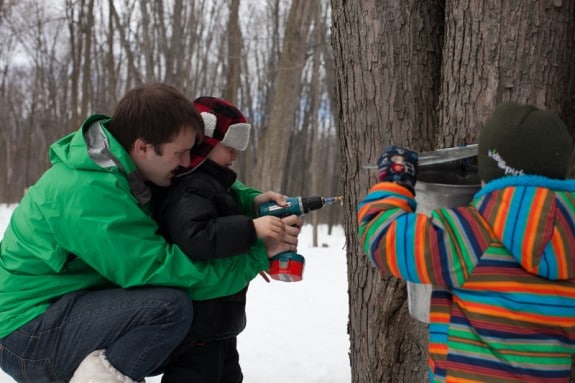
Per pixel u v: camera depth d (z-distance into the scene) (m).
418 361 2.25
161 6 17.38
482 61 1.98
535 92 1.94
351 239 2.42
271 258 2.13
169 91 2.00
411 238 1.45
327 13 15.44
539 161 1.42
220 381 2.34
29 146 30.30
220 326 2.12
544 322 1.40
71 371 1.90
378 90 2.23
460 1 2.02
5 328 1.91
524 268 1.41
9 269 1.93
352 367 2.51
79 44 17.95
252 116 24.91
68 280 1.95
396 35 2.20
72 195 1.83
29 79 33.50
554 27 1.94
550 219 1.36
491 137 1.47
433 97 2.23
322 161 30.88
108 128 2.03
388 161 1.61
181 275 1.91
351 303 2.48
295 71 10.88
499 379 1.41
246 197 2.46
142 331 1.85
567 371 1.46
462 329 1.47
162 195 2.12
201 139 2.09
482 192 1.48
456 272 1.44
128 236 1.85
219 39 20.69
